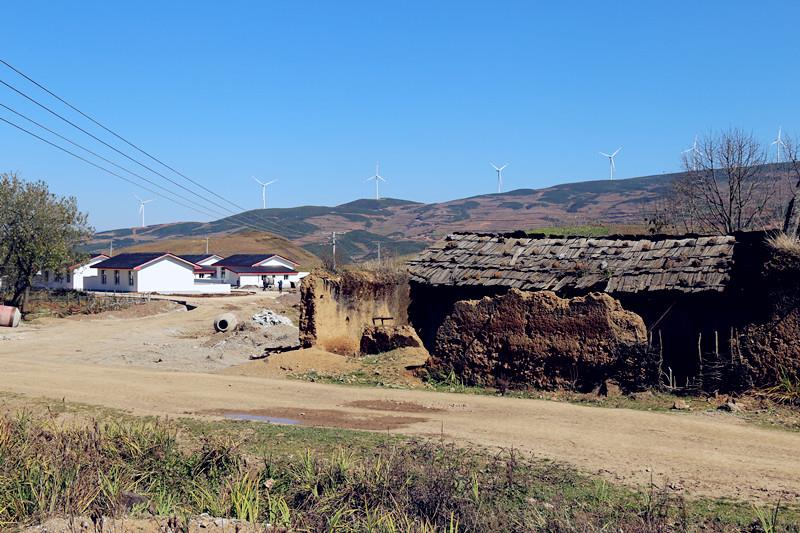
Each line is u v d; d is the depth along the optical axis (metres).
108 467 11.91
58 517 9.59
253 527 9.34
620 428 15.08
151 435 13.47
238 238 154.88
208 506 10.68
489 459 12.90
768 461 12.54
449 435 14.69
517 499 10.83
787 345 17.08
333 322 27.56
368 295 29.36
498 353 20.31
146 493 11.37
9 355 31.03
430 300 25.59
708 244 20.61
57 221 52.91
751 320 17.84
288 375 22.94
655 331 19.77
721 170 45.50
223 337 38.19
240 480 11.38
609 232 44.06
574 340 19.20
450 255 25.66
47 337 39.38
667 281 19.73
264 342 35.34
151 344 35.84
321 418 16.55
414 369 21.98
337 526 9.59
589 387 19.00
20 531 9.16
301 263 134.50
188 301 63.41
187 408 17.78
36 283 79.94
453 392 19.86
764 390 17.09
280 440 14.35
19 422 14.03
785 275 17.30
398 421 16.14
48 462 11.32
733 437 14.13
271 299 67.19
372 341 26.36
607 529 9.27
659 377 18.30
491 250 24.89
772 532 9.12
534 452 13.38
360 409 17.53
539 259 23.28
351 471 11.55
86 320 50.53
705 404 17.06
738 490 11.11
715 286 18.77
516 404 17.78
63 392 19.91
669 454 13.08
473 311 20.83
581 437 14.40
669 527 9.55
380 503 10.34
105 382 21.64
